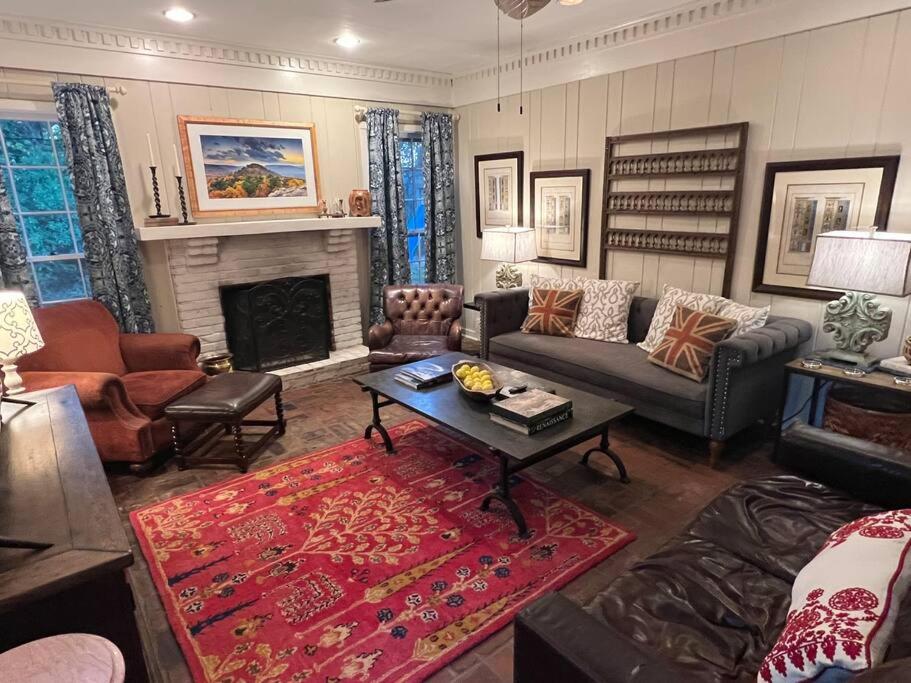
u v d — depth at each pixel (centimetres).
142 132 367
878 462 178
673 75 350
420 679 167
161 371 345
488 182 505
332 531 243
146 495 277
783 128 305
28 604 111
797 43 292
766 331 288
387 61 448
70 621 123
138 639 133
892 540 114
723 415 279
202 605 200
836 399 279
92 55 340
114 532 128
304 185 443
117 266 357
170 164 381
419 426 356
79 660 102
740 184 327
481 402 272
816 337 311
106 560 119
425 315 452
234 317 425
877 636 91
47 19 316
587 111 406
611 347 367
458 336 416
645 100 368
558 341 386
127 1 293
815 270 263
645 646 123
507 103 467
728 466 293
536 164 456
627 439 329
